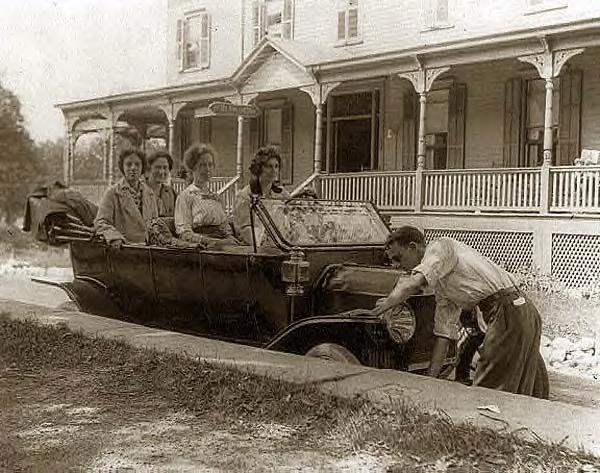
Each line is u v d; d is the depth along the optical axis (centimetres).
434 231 1495
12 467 357
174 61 2412
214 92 2023
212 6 2266
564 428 367
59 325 668
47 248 2394
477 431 363
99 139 3456
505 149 1588
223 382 476
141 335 623
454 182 1480
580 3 1470
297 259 549
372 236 665
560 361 781
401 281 492
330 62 1666
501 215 1396
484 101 1630
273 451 370
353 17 1884
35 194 829
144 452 374
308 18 1991
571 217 1300
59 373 534
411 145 1750
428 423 375
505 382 479
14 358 578
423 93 1529
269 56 1866
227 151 2214
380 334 509
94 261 770
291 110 2022
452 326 505
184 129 2388
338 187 1708
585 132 1480
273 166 703
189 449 377
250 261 579
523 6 1563
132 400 468
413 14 1753
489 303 487
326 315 551
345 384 450
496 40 1376
